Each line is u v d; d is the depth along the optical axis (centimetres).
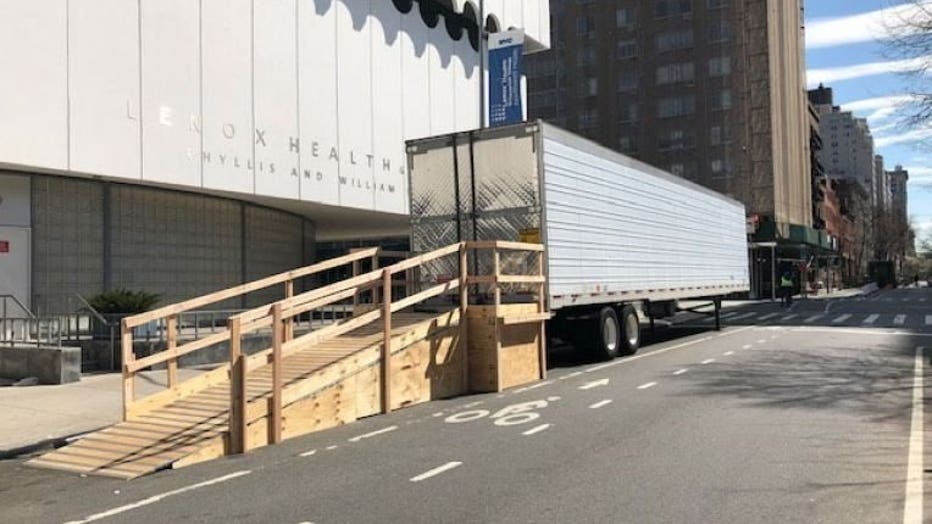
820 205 10094
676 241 2072
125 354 966
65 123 1555
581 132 7825
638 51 7619
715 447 838
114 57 1650
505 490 682
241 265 2202
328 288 1031
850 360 1639
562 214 1466
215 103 1877
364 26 2386
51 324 1532
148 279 1880
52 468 827
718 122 7219
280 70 2064
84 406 1134
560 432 935
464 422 1016
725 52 7219
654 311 2278
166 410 986
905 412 1036
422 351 1191
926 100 1783
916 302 4662
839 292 7738
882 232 12344
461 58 2906
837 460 773
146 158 1712
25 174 1623
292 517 621
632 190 1795
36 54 1508
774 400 1141
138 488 738
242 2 1952
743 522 582
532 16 3306
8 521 643
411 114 2600
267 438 912
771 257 6550
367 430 981
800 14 8956
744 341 2139
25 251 1622
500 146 1445
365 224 3000
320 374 998
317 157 2186
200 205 2041
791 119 8038
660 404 1120
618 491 671
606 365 1617
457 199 1484
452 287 1264
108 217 1778
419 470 763
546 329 1638
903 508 611
